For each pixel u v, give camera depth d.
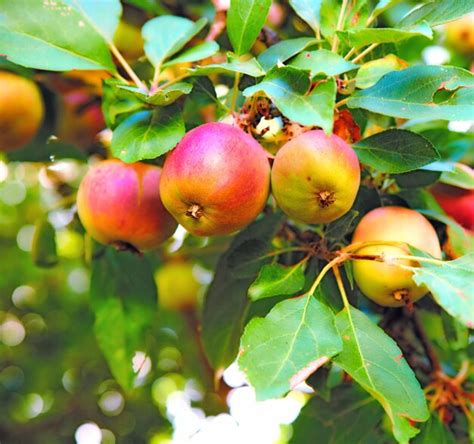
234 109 0.72
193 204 0.65
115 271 0.81
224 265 0.77
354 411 0.78
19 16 0.71
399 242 0.67
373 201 0.72
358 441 0.78
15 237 1.27
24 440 1.29
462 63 0.90
